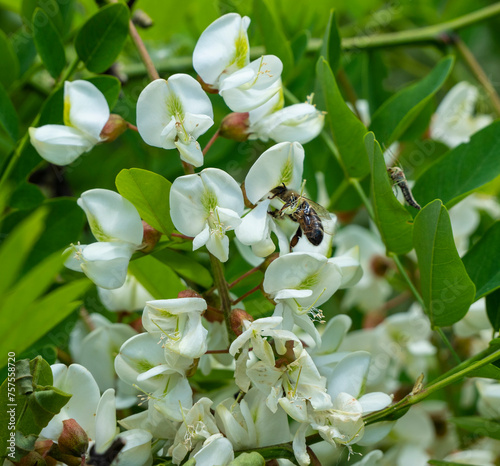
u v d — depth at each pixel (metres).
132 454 0.42
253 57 0.53
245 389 0.42
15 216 0.46
